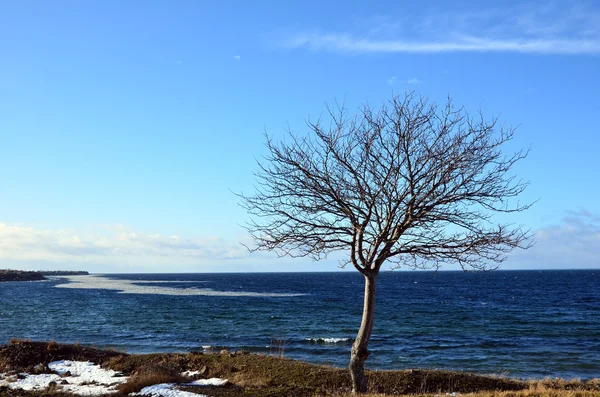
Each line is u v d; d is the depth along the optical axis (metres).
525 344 38.31
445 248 14.77
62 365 21.53
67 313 60.44
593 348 36.56
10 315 57.81
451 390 18.33
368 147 14.59
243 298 91.88
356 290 129.62
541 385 19.00
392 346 37.03
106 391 17.09
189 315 58.38
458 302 84.44
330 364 29.28
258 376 19.41
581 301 87.50
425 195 14.27
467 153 14.38
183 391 17.09
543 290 126.81
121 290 124.31
